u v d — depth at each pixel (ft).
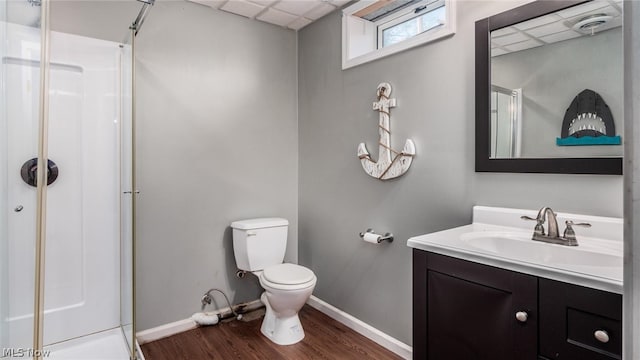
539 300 3.32
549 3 4.74
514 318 3.49
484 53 5.41
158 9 7.23
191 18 7.66
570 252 4.12
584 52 4.47
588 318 3.01
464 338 3.93
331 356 6.63
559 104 4.69
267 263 7.98
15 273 3.30
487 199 5.46
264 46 8.84
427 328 4.34
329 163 8.46
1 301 3.18
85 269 6.15
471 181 5.66
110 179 6.40
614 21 4.23
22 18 3.33
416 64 6.46
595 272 3.06
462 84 5.74
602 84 4.32
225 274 8.24
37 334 3.36
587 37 4.45
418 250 4.45
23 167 3.33
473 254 3.81
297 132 9.48
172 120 7.43
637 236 1.69
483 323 3.75
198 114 7.78
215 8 7.99
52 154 5.83
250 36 8.58
